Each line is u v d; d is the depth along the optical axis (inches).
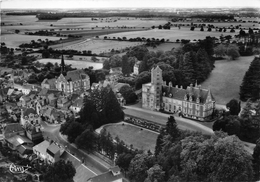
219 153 5905.5
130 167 6560.0
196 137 6771.7
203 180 5851.4
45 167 7155.5
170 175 5984.3
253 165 6082.7
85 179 6491.1
